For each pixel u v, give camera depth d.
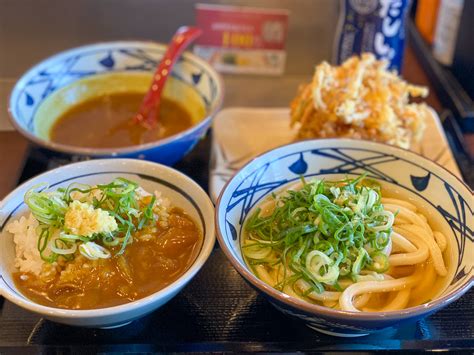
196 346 0.32
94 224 0.31
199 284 0.36
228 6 0.54
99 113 0.49
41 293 0.31
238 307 0.35
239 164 0.46
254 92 0.57
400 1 0.49
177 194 0.37
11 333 0.33
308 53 0.57
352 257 0.32
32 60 0.57
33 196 0.32
